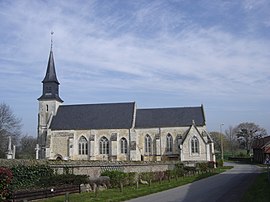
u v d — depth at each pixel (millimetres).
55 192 22281
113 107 74000
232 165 74062
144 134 71562
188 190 26328
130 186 30438
